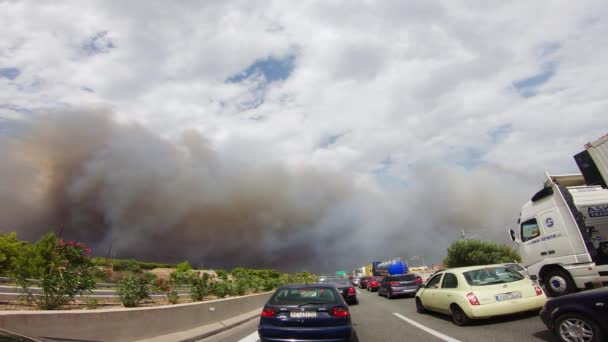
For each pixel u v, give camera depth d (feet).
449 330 26.04
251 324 37.24
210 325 32.71
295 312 20.77
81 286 26.09
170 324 26.43
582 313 17.66
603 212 36.73
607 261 32.68
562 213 34.40
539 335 21.70
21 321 16.24
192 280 43.96
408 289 61.31
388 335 25.40
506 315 28.45
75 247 28.35
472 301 26.78
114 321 21.22
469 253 144.77
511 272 29.73
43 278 24.62
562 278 33.91
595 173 33.50
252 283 76.13
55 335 17.54
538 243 37.09
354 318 36.73
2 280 40.32
